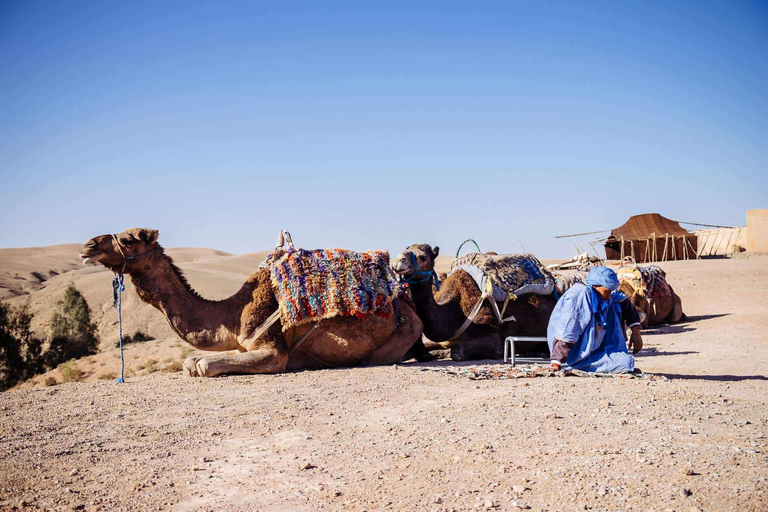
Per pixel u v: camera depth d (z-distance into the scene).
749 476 4.49
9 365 44.22
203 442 6.00
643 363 11.12
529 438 5.66
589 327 9.03
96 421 6.89
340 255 11.07
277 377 9.67
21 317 45.09
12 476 5.01
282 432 6.27
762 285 27.42
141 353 30.08
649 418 6.21
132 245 9.96
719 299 24.69
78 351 52.44
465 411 6.80
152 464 5.32
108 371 27.27
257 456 5.50
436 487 4.57
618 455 5.07
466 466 5.00
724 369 10.28
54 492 4.64
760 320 17.86
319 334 10.70
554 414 6.38
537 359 11.56
